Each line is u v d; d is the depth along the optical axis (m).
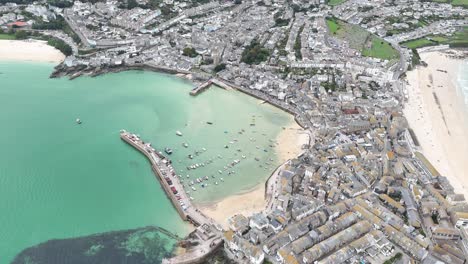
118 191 198.12
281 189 192.25
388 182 194.50
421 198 185.12
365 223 168.62
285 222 169.25
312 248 155.50
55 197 192.62
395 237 162.62
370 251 155.62
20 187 198.12
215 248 162.75
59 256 160.75
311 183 194.75
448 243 163.50
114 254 162.00
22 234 171.62
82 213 183.38
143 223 178.88
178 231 174.25
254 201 189.75
